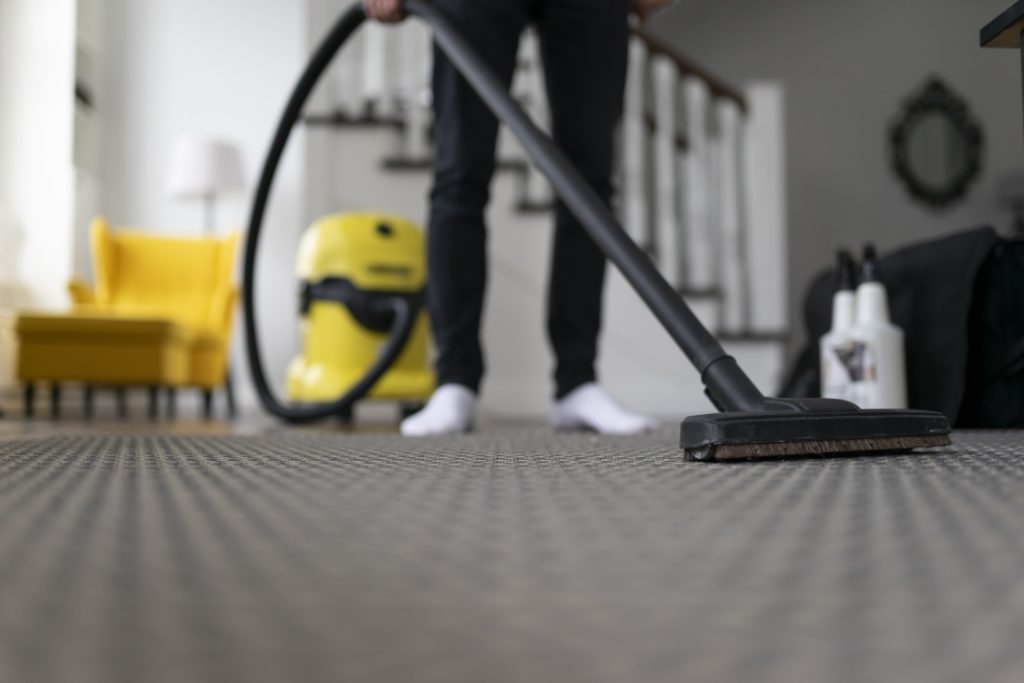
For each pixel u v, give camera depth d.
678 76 4.21
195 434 1.30
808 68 6.79
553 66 1.65
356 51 4.00
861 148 6.73
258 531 0.35
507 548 0.32
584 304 1.67
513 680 0.18
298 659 0.19
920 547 0.32
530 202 3.97
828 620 0.22
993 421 1.40
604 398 1.62
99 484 0.53
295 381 3.21
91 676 0.17
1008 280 1.39
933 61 6.72
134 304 4.22
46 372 3.34
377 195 3.95
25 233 4.43
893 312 1.51
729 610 0.23
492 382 3.98
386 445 0.96
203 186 4.36
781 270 4.03
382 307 3.08
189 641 0.20
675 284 3.97
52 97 4.49
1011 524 0.37
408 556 0.30
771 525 0.37
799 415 0.71
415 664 0.18
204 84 4.85
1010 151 6.67
